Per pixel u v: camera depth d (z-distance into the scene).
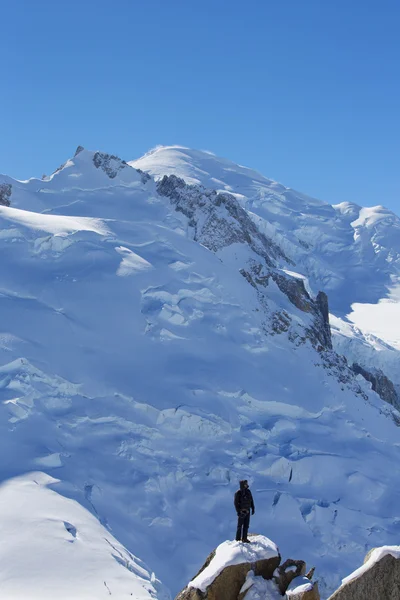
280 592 13.63
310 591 12.99
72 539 29.25
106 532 32.03
